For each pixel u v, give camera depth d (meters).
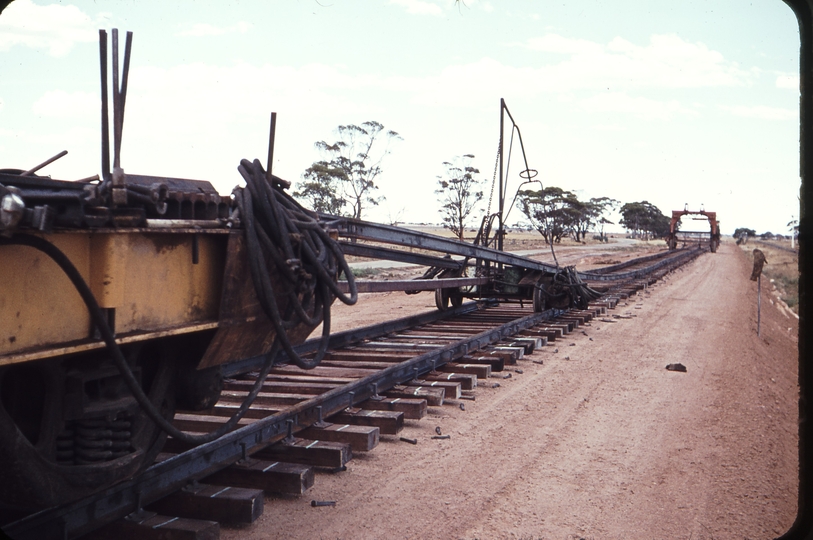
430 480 4.91
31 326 2.56
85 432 3.08
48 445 2.93
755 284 34.28
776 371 11.59
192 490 4.01
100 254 2.80
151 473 3.72
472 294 14.30
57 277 2.67
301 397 6.25
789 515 4.48
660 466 5.39
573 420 6.71
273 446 4.99
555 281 14.30
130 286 2.94
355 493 4.62
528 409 7.09
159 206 2.96
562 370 9.27
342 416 5.96
